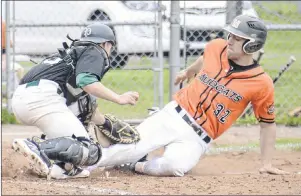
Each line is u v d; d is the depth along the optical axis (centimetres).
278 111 2817
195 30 3025
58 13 3747
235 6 2841
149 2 3628
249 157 2261
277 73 2831
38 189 1531
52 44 3616
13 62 2778
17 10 3753
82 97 1820
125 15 3556
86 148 1747
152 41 3184
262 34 1820
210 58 1889
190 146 1875
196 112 1883
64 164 1747
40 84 1777
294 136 2536
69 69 1781
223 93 1861
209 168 2103
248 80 1847
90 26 1792
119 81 3080
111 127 1866
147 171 1870
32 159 1722
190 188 1622
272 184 1689
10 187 1545
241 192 1573
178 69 2484
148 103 2853
